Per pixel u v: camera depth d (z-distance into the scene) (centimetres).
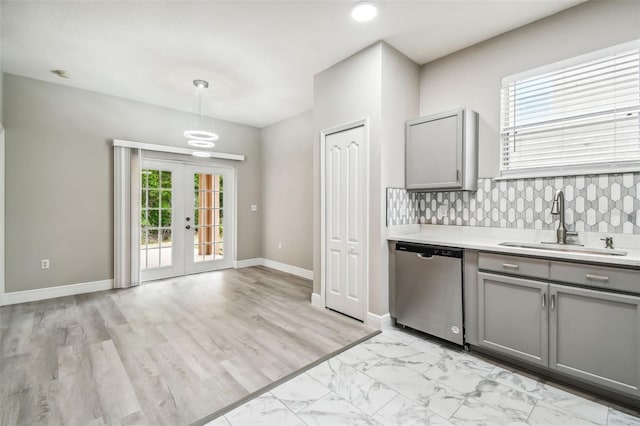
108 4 224
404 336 261
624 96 211
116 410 166
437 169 272
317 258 339
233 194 545
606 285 170
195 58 306
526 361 200
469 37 268
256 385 189
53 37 268
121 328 276
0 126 319
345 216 307
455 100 293
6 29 255
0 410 166
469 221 283
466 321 231
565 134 235
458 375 201
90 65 322
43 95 360
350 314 303
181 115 471
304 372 204
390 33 261
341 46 282
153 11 232
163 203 467
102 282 400
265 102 435
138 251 423
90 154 391
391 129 282
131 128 423
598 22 217
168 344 245
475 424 156
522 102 256
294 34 263
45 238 362
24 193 349
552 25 237
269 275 488
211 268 521
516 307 204
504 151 265
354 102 294
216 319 298
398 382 193
